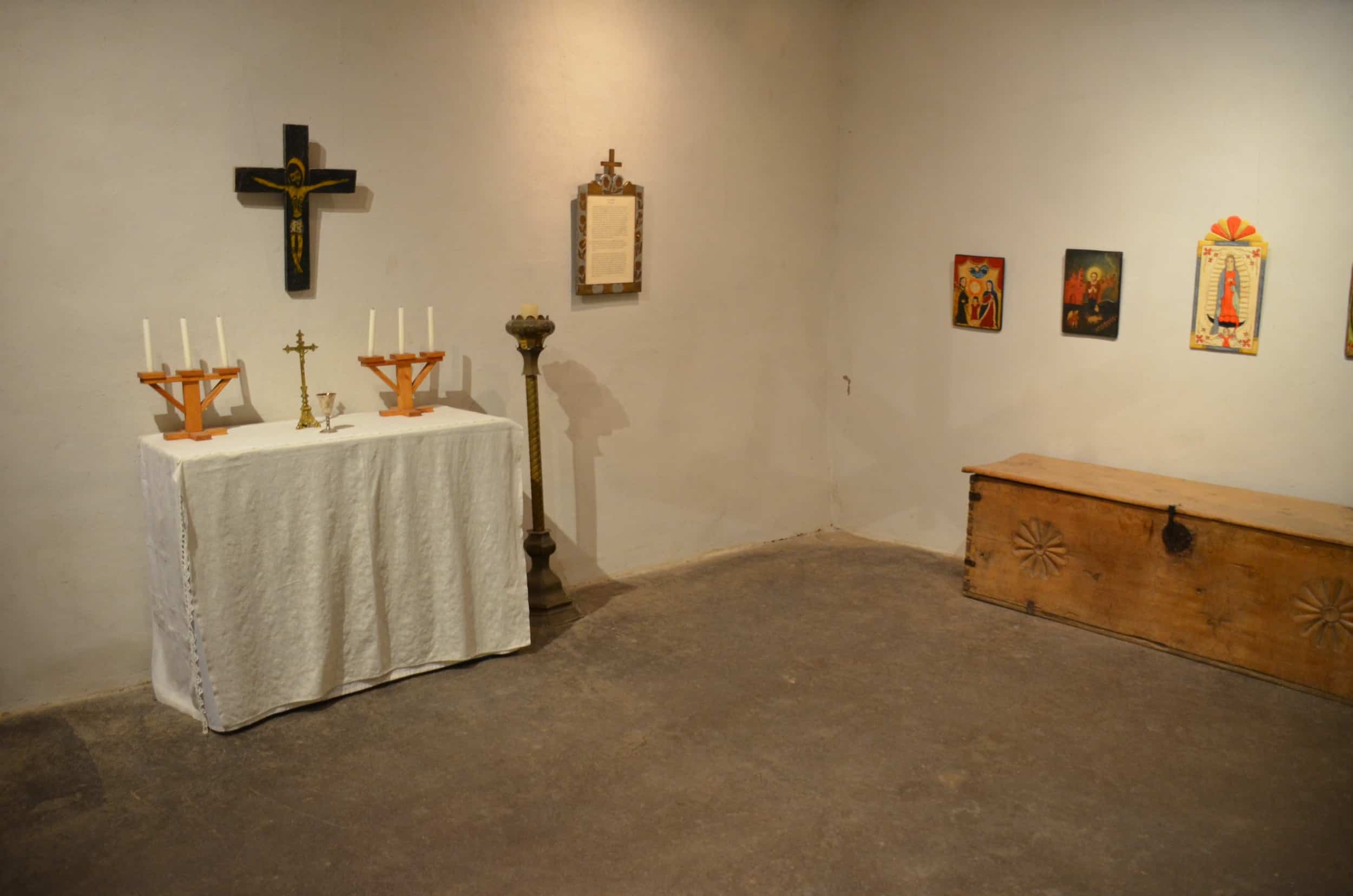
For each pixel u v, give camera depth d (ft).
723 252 15.94
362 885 8.46
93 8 10.59
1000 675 12.20
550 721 11.09
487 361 13.82
